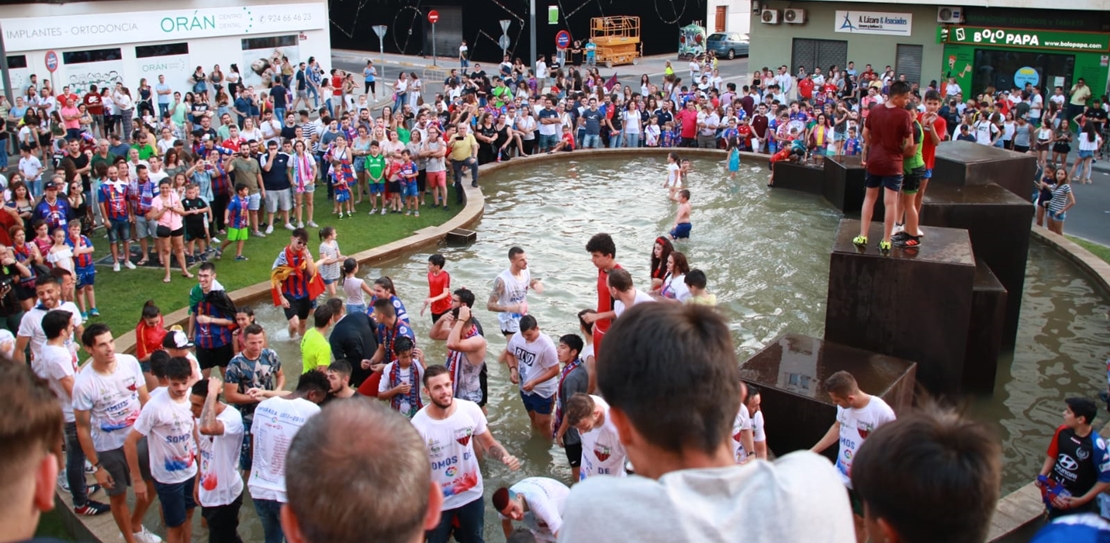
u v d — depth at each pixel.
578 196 23.55
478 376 10.73
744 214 21.64
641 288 16.39
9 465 1.86
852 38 35.69
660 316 2.43
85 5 29.77
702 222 20.89
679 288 11.66
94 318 14.35
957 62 33.28
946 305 11.23
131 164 17.69
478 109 27.52
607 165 27.77
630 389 2.36
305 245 13.62
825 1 35.84
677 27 56.53
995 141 26.25
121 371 8.55
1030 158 16.36
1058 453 8.53
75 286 14.02
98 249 17.88
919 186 12.21
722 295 15.85
